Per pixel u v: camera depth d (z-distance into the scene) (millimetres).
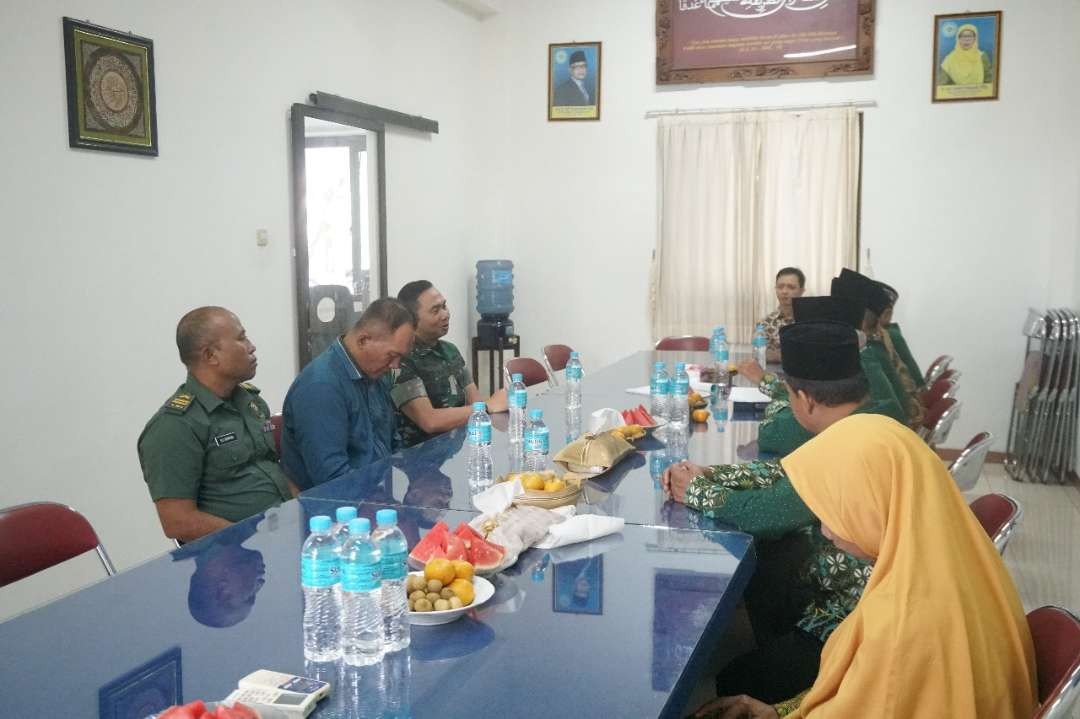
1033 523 4664
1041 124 5746
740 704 1608
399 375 3332
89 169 3363
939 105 5922
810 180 6160
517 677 1255
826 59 6062
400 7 5586
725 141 6309
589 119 6609
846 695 1290
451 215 6359
